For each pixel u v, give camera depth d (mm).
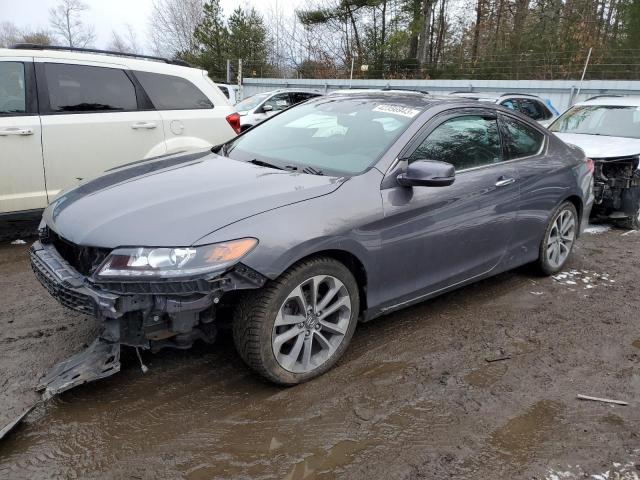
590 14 23750
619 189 6672
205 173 3381
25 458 2436
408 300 3590
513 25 26703
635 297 4594
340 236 2979
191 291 2535
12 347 3367
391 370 3287
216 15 31344
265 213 2799
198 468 2414
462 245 3799
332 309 3119
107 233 2684
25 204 5160
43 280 2916
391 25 29672
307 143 3791
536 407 2977
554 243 4875
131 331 2658
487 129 4094
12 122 4984
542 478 2441
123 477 2346
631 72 19359
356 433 2697
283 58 33688
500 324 3979
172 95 6012
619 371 3391
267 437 2637
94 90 5492
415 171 3186
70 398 2871
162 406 2836
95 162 5480
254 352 2842
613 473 2490
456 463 2516
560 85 15844
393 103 3924
